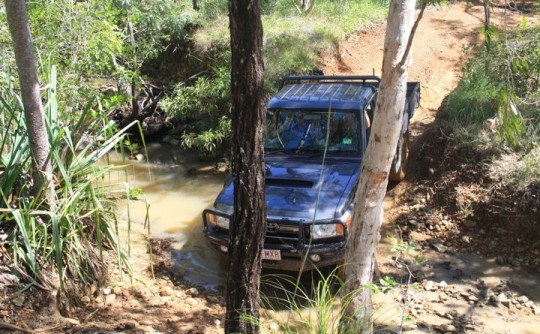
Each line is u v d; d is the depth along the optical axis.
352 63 11.61
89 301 5.12
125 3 9.47
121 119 10.80
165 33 11.42
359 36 12.83
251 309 3.95
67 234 5.17
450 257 6.33
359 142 6.32
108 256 5.84
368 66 11.59
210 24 11.50
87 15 7.88
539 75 8.05
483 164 7.20
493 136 7.46
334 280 5.74
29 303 4.67
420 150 8.12
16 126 5.83
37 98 4.87
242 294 3.90
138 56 9.95
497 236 6.52
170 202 8.05
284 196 5.68
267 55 10.17
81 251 5.27
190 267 6.27
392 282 4.23
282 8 13.12
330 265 5.54
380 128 3.95
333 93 6.89
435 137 8.08
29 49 4.70
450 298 5.57
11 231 5.07
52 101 5.66
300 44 10.88
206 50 10.91
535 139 7.22
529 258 6.21
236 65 3.41
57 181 5.41
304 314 5.34
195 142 9.32
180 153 10.11
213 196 8.26
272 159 6.39
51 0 7.95
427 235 6.77
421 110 10.46
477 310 5.38
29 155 5.20
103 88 9.43
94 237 5.78
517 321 5.19
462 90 8.86
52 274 5.01
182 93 9.82
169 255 6.51
